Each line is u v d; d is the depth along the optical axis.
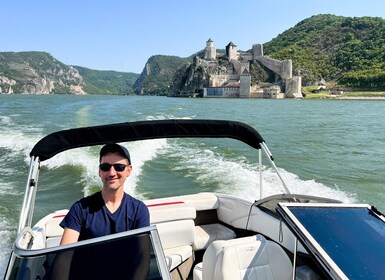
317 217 2.63
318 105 79.94
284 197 4.30
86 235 2.52
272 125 32.44
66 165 12.23
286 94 134.88
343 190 10.47
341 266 2.24
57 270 2.00
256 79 150.12
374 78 133.00
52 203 8.76
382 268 2.27
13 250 2.13
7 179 10.88
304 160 15.12
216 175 11.22
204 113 45.16
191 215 4.35
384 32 171.50
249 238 3.02
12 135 19.55
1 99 86.81
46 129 22.97
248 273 2.80
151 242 2.17
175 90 171.38
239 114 46.47
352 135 24.95
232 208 4.78
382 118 42.31
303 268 3.29
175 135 3.94
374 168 13.58
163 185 10.26
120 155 2.58
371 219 2.74
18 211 7.99
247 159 14.38
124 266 2.07
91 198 2.62
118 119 31.22
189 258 4.18
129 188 9.88
